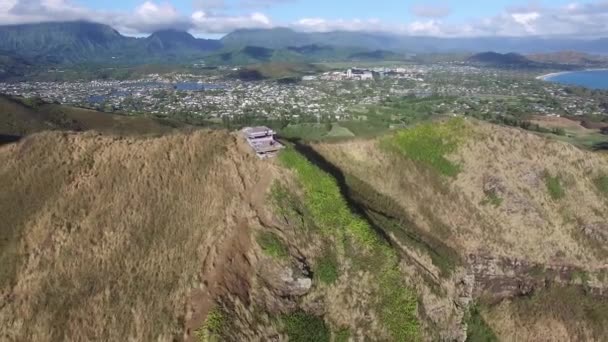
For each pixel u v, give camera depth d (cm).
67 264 3878
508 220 5594
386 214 5322
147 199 4391
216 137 5084
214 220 4269
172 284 3709
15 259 3931
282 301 3862
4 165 4609
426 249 4953
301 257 4178
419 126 6438
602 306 5159
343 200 4819
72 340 3438
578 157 6369
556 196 5925
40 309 3588
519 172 6016
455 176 5950
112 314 3550
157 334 3397
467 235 5416
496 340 4822
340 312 4062
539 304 5091
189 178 4631
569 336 4900
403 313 4206
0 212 4234
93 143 4831
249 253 4044
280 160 5003
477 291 5141
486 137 6325
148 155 4759
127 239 4056
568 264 5356
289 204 4597
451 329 4500
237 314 3538
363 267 4344
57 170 4562
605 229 5684
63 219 4194
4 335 3484
